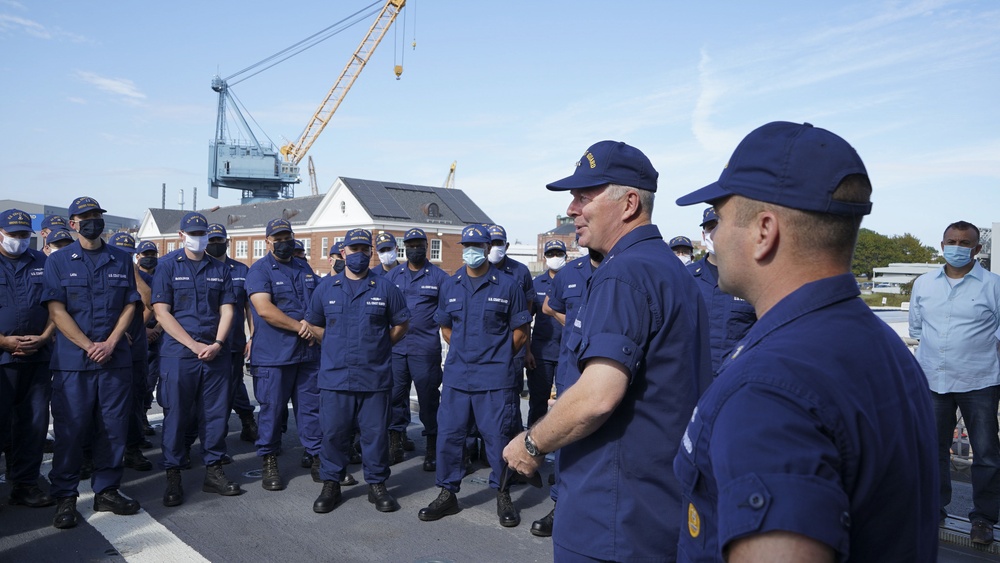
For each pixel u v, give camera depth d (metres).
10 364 4.84
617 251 2.12
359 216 46.59
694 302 2.06
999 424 4.28
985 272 4.27
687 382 1.97
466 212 52.00
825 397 1.01
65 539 4.27
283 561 3.98
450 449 4.84
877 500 1.03
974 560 4.02
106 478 4.75
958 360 4.26
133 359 5.90
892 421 1.06
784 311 1.15
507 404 4.78
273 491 5.34
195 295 5.17
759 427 0.99
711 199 1.25
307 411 5.74
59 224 6.88
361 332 4.89
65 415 4.50
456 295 4.91
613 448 1.94
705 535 1.17
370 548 4.21
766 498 0.93
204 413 5.22
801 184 1.12
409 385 6.55
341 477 5.02
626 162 2.17
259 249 56.34
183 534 4.39
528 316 4.92
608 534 1.93
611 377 1.83
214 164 64.12
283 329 5.53
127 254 4.98
